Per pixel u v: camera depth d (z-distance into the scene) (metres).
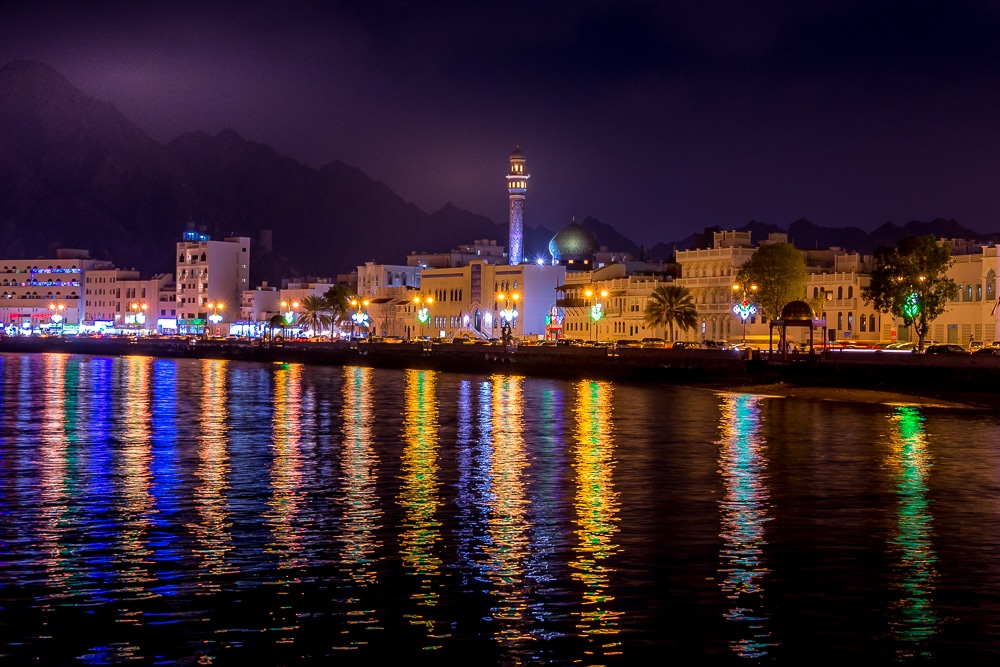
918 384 108.31
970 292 144.00
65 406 95.94
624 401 103.88
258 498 45.88
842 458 59.47
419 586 31.73
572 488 48.84
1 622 28.41
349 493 47.25
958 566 34.22
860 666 25.75
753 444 66.06
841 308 163.50
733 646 26.91
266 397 108.88
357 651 26.52
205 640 27.16
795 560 34.94
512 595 30.88
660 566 34.09
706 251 186.38
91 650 26.44
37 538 37.75
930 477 52.47
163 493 47.09
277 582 32.09
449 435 71.50
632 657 26.22
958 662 25.97
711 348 152.25
